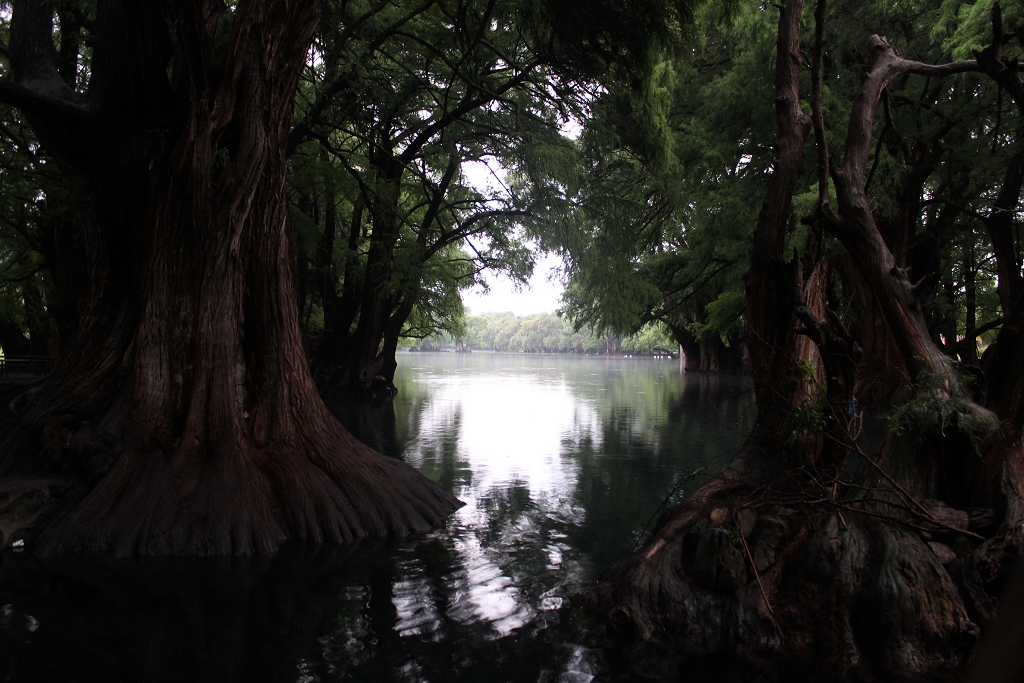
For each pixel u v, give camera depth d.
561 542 8.10
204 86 8.16
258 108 8.50
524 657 4.99
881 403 12.97
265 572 6.96
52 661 4.86
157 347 8.28
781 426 6.76
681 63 21.56
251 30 8.38
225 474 8.05
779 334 7.25
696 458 13.56
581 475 11.99
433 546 7.97
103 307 8.90
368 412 21.81
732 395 7.43
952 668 4.76
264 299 8.84
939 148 16.23
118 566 7.08
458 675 4.69
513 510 9.62
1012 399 6.28
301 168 19.34
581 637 5.38
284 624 5.61
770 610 5.29
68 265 17.44
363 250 26.69
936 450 6.18
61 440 8.26
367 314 26.08
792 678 4.64
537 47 14.99
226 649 5.10
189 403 8.22
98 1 8.87
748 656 5.01
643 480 11.60
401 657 4.99
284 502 8.28
